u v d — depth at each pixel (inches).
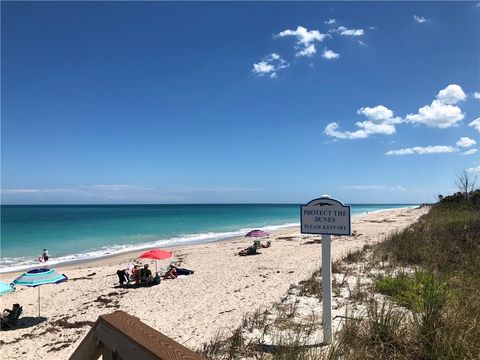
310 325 250.8
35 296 648.4
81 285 722.2
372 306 233.9
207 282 643.5
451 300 210.8
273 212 5049.2
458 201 1112.2
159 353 70.7
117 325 86.7
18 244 1521.9
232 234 1883.6
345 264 503.5
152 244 1504.7
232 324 350.9
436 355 169.2
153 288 645.9
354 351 181.8
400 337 191.8
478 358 162.6
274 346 219.3
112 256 1189.1
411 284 309.7
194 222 2893.7
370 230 1408.7
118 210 5880.9
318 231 234.7
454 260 390.9
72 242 1583.4
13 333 455.5
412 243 541.6
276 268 719.7
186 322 399.5
